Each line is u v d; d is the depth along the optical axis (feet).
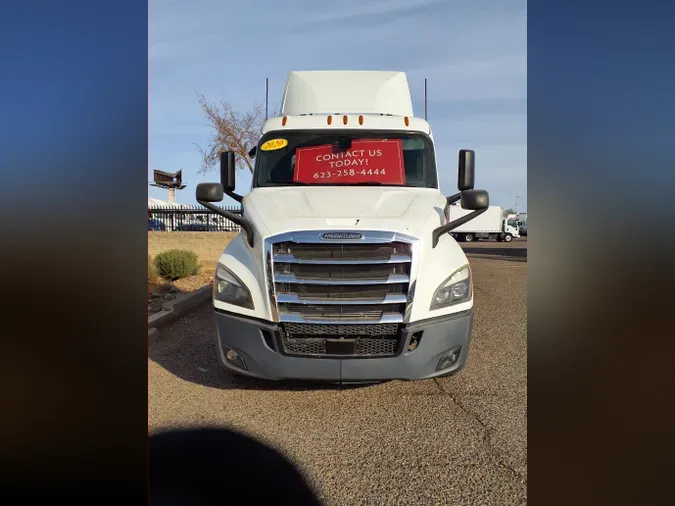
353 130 18.72
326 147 18.49
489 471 10.74
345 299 13.10
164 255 34.96
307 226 13.47
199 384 15.78
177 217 61.46
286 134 18.79
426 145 18.74
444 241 14.75
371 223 13.58
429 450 11.60
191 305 27.94
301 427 12.78
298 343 13.19
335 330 13.09
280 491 10.02
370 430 12.59
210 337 21.47
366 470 10.82
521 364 17.47
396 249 13.26
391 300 13.05
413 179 18.11
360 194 16.31
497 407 13.84
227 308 13.61
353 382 13.28
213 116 57.93
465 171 18.29
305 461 11.16
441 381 15.89
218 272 14.14
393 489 10.15
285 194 16.58
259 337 13.23
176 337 21.48
